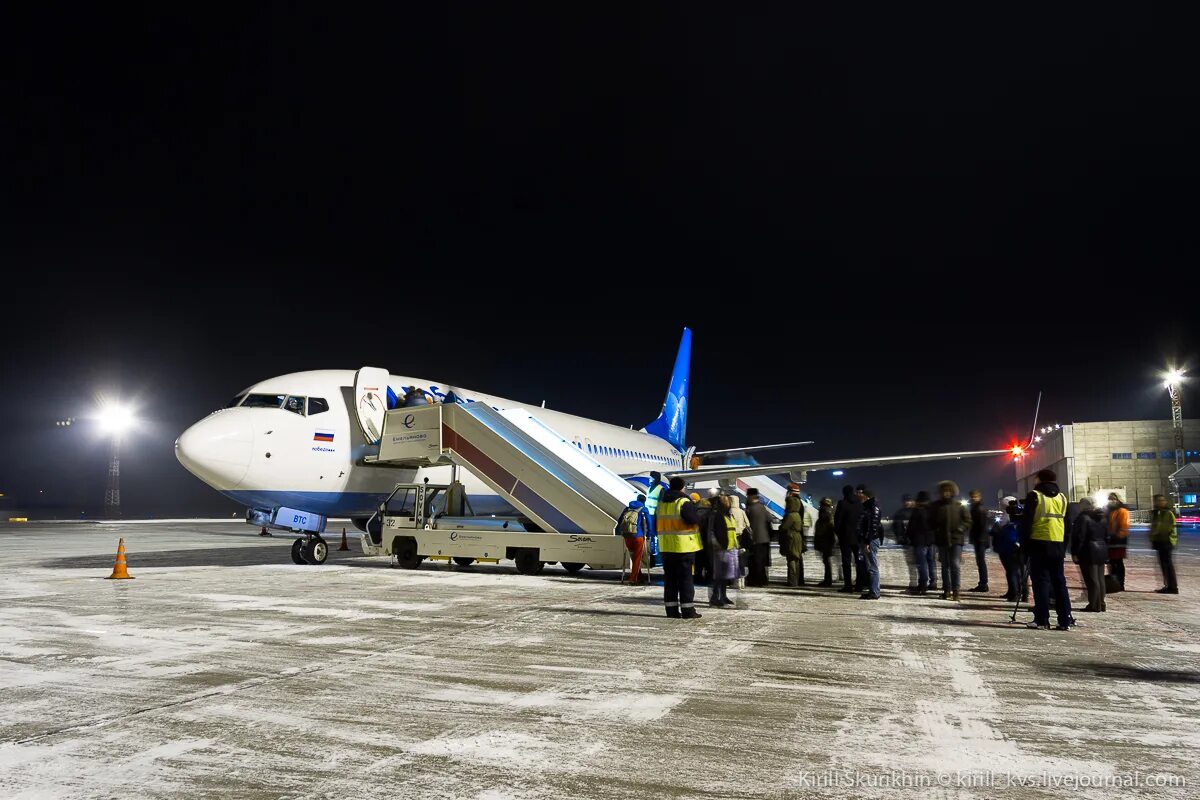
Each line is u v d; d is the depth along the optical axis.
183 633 8.53
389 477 18.97
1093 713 5.46
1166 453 72.75
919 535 13.41
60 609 10.41
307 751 4.58
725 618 10.09
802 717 5.34
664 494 10.22
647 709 5.53
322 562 18.17
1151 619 10.38
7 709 5.47
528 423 18.28
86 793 3.92
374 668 6.81
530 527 16.92
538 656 7.39
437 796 3.89
